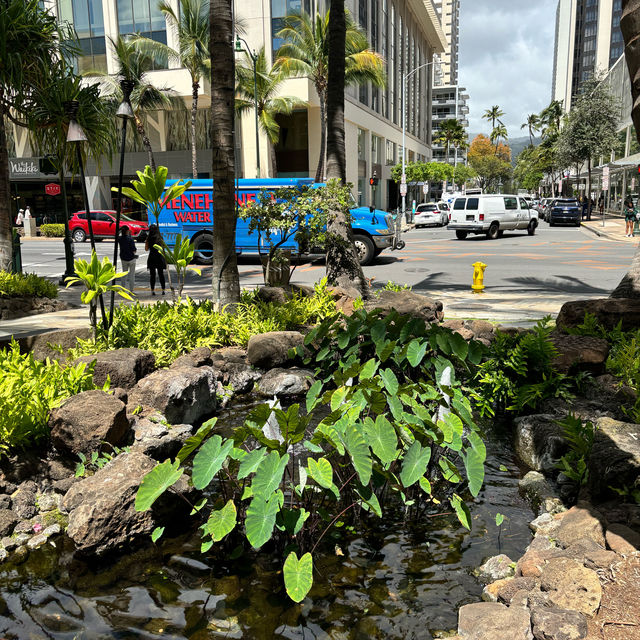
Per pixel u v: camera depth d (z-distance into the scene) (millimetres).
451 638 2719
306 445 3619
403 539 3781
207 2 32688
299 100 36250
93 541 3578
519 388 5898
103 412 4715
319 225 10227
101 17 38094
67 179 41969
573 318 7562
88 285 6641
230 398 6691
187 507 4121
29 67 12477
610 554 3139
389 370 4535
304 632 2904
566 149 45719
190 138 40062
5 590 3291
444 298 12648
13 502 4156
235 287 9133
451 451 5066
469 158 122562
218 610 3086
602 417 4895
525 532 3846
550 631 2539
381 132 57812
